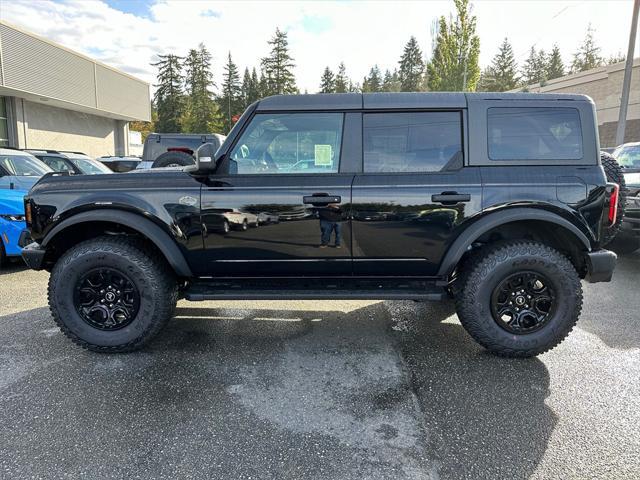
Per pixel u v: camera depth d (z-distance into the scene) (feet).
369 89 257.34
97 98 86.48
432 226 10.69
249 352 11.55
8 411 8.75
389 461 7.38
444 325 13.44
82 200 10.86
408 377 10.23
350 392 9.57
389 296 11.00
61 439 7.91
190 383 9.91
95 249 10.84
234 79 233.76
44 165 23.30
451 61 66.28
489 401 9.20
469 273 10.92
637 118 79.51
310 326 13.38
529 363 10.91
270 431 8.19
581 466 7.25
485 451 7.64
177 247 10.95
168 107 199.41
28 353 11.32
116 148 105.60
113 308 11.16
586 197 10.52
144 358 11.13
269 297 11.03
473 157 10.76
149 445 7.76
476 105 10.82
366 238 10.83
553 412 8.80
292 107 10.94
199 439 7.94
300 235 10.85
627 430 8.20
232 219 10.79
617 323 13.47
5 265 20.02
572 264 11.62
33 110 75.87
